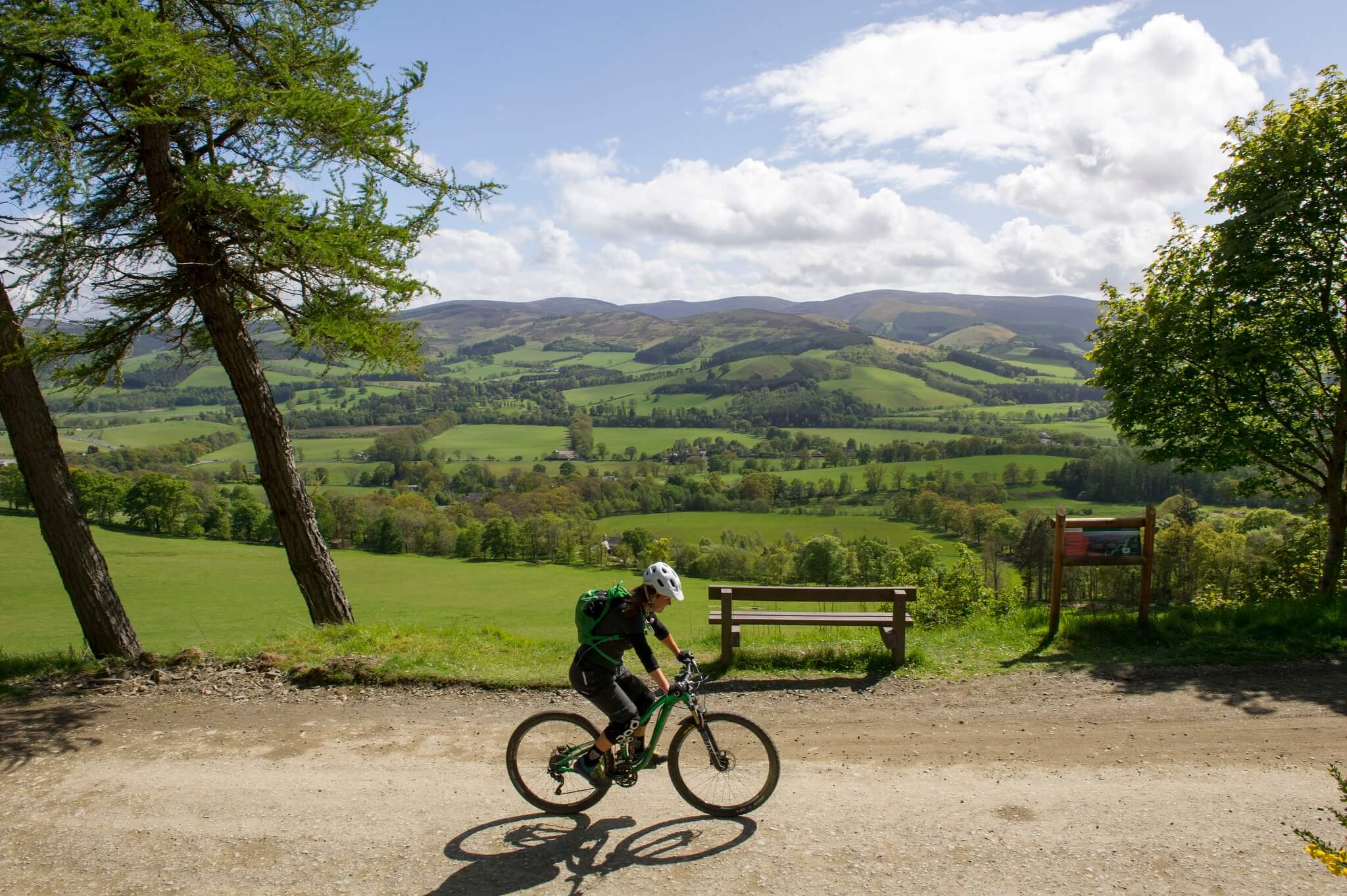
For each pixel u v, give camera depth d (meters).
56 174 7.35
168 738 6.58
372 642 9.06
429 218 9.31
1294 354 12.90
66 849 4.79
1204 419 13.69
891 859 4.53
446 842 4.82
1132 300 14.30
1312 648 8.30
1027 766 5.79
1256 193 12.41
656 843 4.78
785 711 7.14
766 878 4.36
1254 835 4.72
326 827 5.02
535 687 7.77
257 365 9.82
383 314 9.17
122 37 6.85
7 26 6.87
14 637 41.59
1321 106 12.10
